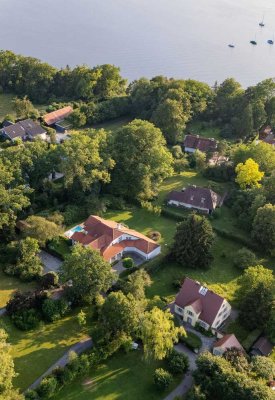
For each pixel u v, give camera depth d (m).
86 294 87.06
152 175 123.00
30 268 94.25
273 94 170.00
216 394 71.44
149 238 108.44
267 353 82.44
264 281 86.38
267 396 67.50
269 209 104.94
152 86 172.25
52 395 72.06
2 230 101.56
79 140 117.06
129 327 79.25
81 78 180.25
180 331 80.56
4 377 67.31
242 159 134.75
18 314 85.25
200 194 122.00
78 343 82.25
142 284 91.00
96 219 106.31
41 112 169.75
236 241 111.94
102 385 75.44
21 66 186.38
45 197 115.06
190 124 173.00
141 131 123.56
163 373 75.12
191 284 89.56
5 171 106.75
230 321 90.12
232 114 171.38
